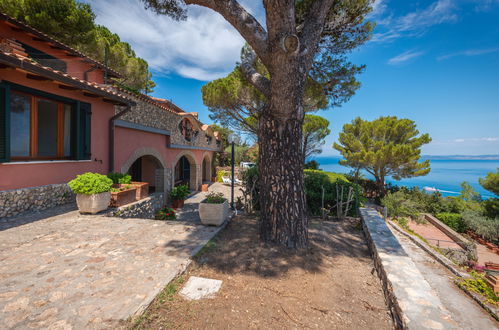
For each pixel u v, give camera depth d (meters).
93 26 10.71
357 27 5.78
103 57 12.36
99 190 5.01
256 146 27.22
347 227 5.82
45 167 5.32
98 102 6.86
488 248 11.44
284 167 3.92
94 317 1.96
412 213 13.67
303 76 3.72
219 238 4.18
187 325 2.02
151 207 7.34
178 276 2.78
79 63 9.12
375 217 5.79
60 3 9.25
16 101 4.86
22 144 5.00
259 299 2.50
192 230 4.41
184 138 13.66
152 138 10.15
